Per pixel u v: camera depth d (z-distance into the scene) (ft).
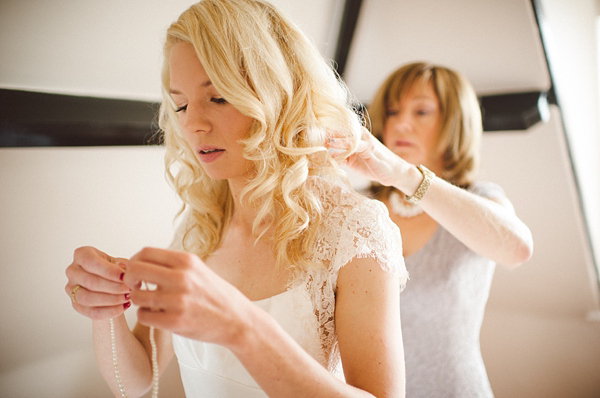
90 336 5.80
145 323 1.91
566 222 9.43
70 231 5.29
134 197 5.74
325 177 3.30
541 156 8.77
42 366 5.41
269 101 2.93
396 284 2.79
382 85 5.95
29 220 4.88
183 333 1.96
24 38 4.23
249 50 2.86
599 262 10.34
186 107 3.02
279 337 2.16
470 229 3.99
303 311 2.96
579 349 10.30
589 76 10.03
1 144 4.06
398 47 8.08
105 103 4.93
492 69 8.11
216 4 2.90
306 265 2.97
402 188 3.92
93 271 2.53
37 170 4.75
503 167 9.10
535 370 10.38
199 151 2.99
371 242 2.82
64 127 4.38
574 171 8.90
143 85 5.39
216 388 3.19
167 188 6.04
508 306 10.69
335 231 2.98
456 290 5.14
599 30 9.97
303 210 3.01
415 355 5.18
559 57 9.66
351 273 2.80
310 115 3.09
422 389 5.14
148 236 6.16
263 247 3.28
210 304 1.96
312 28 7.18
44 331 5.35
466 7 7.43
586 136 10.16
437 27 7.76
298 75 3.12
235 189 3.37
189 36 2.85
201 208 3.61
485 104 8.30
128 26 4.90
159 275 1.90
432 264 5.22
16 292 4.98
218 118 2.89
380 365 2.51
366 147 3.58
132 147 5.33
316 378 2.21
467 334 5.17
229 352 3.13
